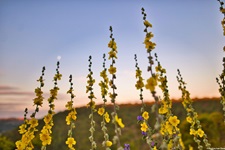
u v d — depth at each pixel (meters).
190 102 0.94
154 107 0.48
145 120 0.71
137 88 0.62
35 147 1.76
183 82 0.93
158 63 0.65
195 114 0.94
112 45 0.64
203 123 2.50
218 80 0.88
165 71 0.65
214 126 2.49
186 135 2.40
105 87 0.70
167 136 0.71
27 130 0.70
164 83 0.66
